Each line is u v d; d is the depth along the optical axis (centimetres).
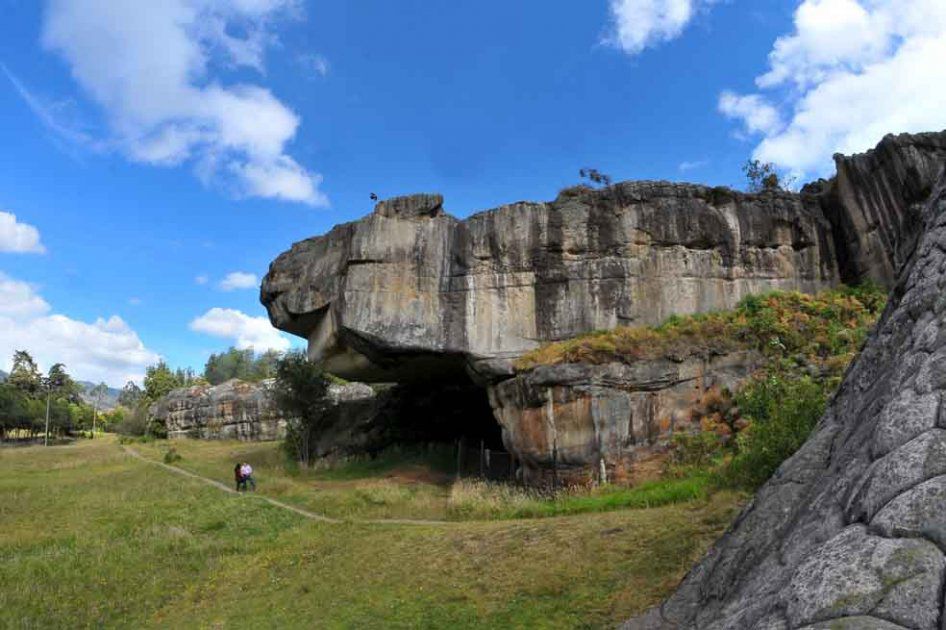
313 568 1517
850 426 633
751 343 2177
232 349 10725
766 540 622
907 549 363
